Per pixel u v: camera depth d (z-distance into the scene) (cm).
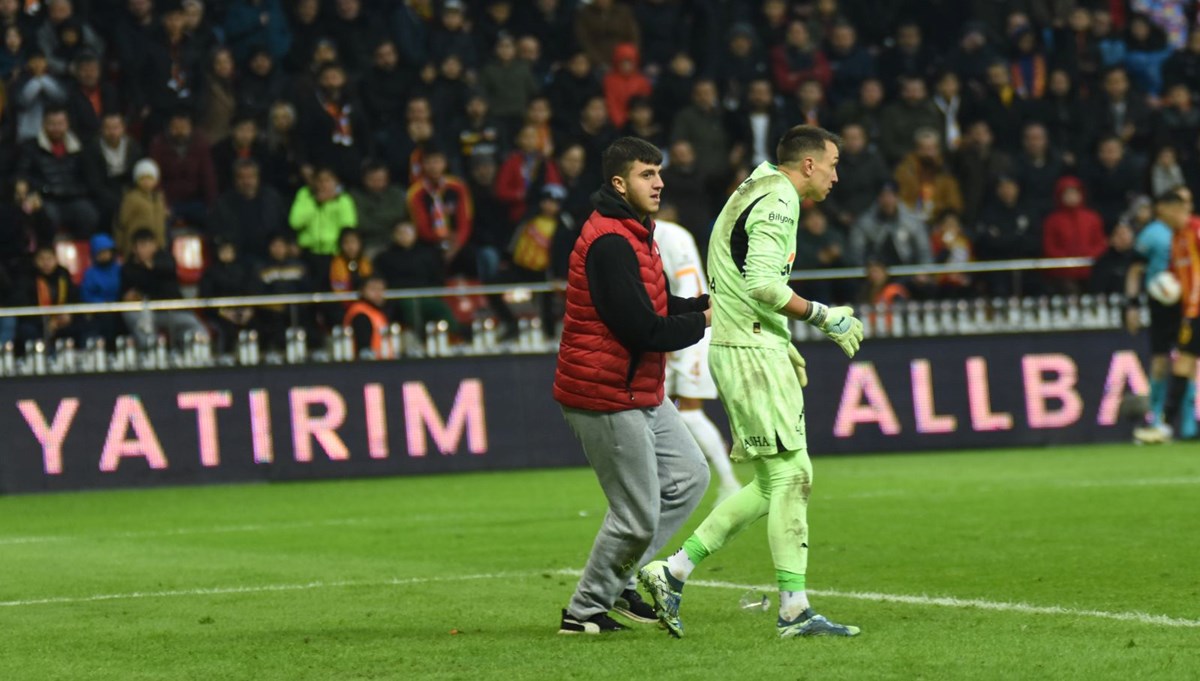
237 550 4159
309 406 6412
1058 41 8756
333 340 6450
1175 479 5153
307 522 4791
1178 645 2402
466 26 8450
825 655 2373
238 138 7356
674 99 8069
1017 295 6875
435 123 7775
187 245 7006
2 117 7350
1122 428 6856
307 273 6650
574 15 8544
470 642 2620
